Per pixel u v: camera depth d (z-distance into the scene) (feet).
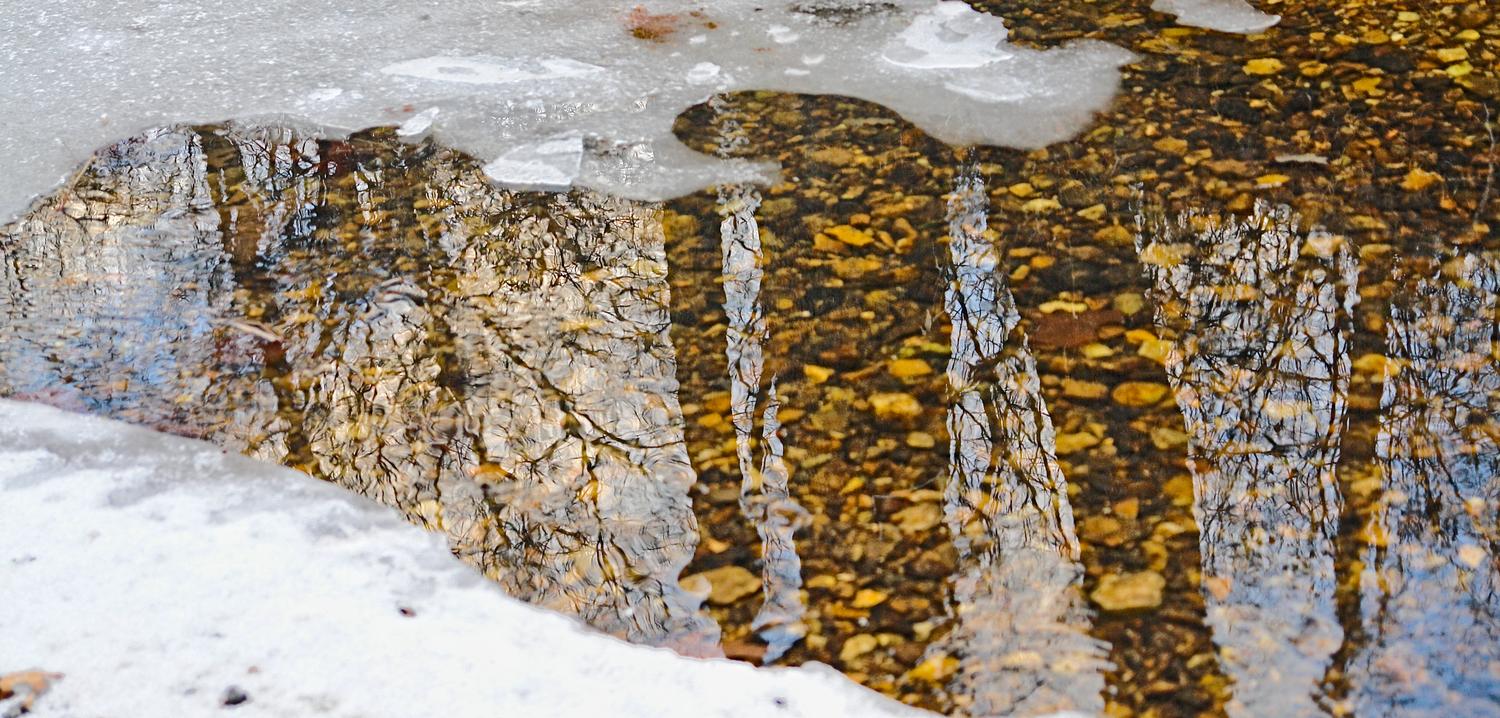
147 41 20.26
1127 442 12.25
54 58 19.67
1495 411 12.35
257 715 9.31
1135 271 14.55
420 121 18.07
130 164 17.12
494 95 18.69
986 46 19.60
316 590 10.56
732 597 10.69
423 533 11.32
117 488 11.68
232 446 12.32
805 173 16.70
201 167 17.08
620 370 13.43
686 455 12.28
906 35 20.07
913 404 12.85
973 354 13.47
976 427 12.53
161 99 18.61
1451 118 17.01
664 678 9.82
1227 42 19.44
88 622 10.09
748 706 9.57
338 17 21.08
